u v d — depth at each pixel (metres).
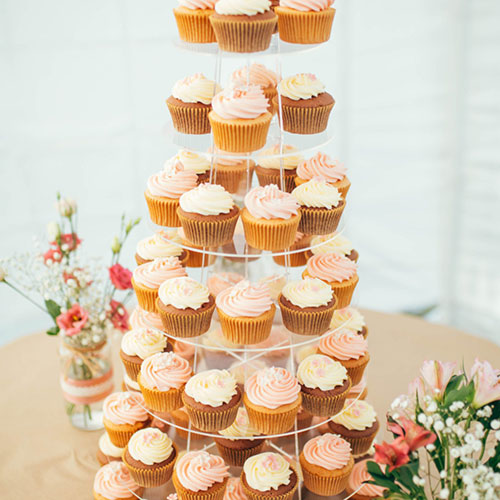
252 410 1.77
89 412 2.29
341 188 1.99
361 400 2.12
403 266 4.34
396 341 2.71
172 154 3.70
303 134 1.99
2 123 3.28
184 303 1.81
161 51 3.45
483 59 3.71
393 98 3.92
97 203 3.63
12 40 3.15
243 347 1.98
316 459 1.86
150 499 1.91
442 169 4.15
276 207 1.77
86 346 2.21
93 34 3.29
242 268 2.10
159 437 1.91
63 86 3.33
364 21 3.69
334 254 2.02
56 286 2.21
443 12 3.77
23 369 2.62
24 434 2.27
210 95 1.92
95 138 3.49
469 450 1.42
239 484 1.90
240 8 1.69
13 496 1.99
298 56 3.64
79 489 2.03
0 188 3.37
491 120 3.78
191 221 1.82
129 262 3.84
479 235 4.09
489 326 4.20
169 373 1.86
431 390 1.61
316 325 1.86
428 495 1.90
